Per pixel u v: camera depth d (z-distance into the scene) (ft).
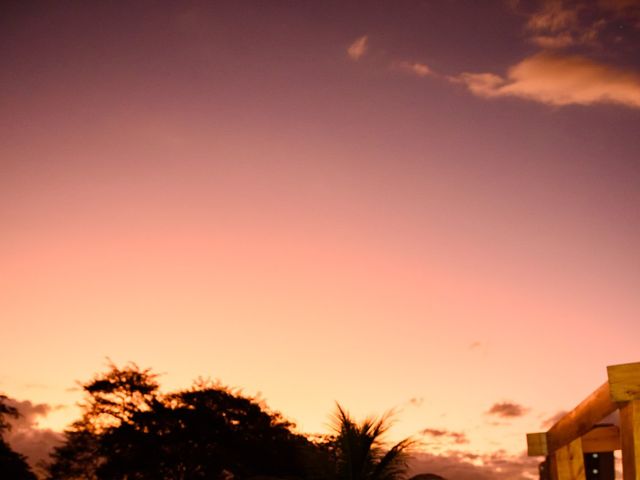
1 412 143.02
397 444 71.61
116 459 135.33
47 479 143.64
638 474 16.65
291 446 125.49
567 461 23.11
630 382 17.29
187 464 131.64
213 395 136.98
